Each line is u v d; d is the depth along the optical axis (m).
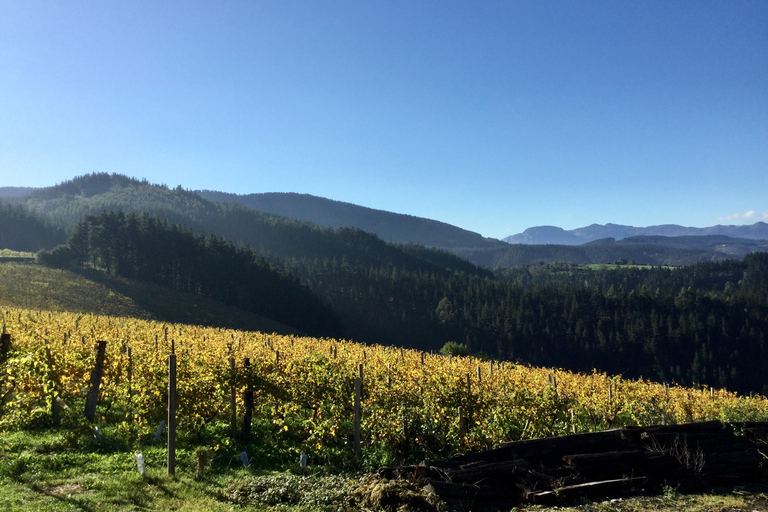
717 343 105.12
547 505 8.12
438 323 123.50
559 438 9.35
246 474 9.25
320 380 12.90
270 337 30.72
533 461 9.05
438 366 17.41
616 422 15.33
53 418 11.34
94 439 10.23
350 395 12.88
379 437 11.37
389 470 8.77
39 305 61.06
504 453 9.12
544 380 17.34
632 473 8.99
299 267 149.75
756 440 10.51
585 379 20.88
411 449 11.28
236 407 13.12
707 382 93.56
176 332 29.80
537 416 12.34
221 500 7.83
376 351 23.91
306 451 10.97
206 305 85.19
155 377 12.03
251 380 11.82
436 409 12.07
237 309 89.88
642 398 17.48
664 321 114.19
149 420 12.04
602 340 110.44
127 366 14.63
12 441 9.59
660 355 104.25
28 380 10.98
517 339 115.94
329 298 130.50
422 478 8.27
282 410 12.83
